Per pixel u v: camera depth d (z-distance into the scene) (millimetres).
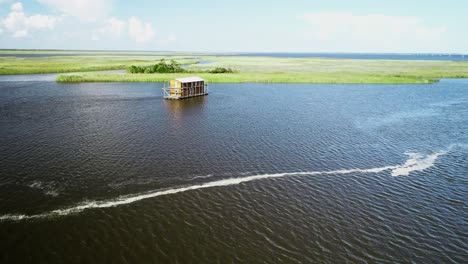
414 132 47656
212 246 20047
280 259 19016
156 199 25875
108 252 19328
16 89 81312
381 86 98125
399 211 24984
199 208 24594
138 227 21969
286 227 22312
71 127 46062
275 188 28297
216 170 31750
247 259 18953
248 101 70188
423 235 21922
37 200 25406
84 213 23672
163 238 20766
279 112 59469
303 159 35469
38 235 21000
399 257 19594
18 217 23062
